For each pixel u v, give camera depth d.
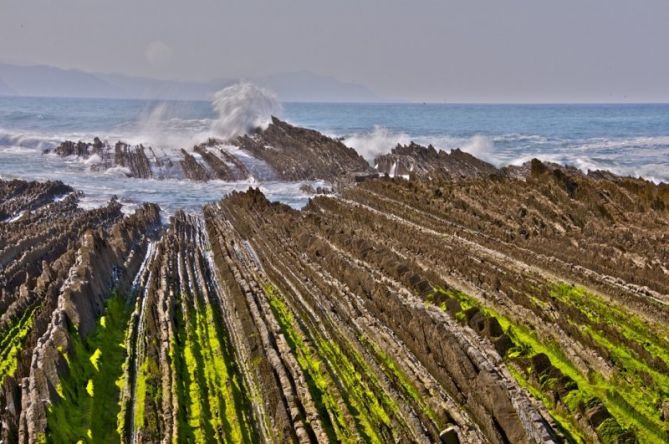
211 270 27.78
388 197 39.03
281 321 20.75
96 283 22.53
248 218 36.09
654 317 19.11
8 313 20.95
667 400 14.34
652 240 25.17
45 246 29.05
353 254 26.59
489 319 17.23
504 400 13.86
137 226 34.22
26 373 16.33
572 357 16.62
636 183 32.94
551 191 31.64
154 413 15.17
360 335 19.28
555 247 25.20
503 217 30.23
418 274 23.11
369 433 14.46
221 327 20.88
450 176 49.62
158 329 19.86
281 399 15.27
